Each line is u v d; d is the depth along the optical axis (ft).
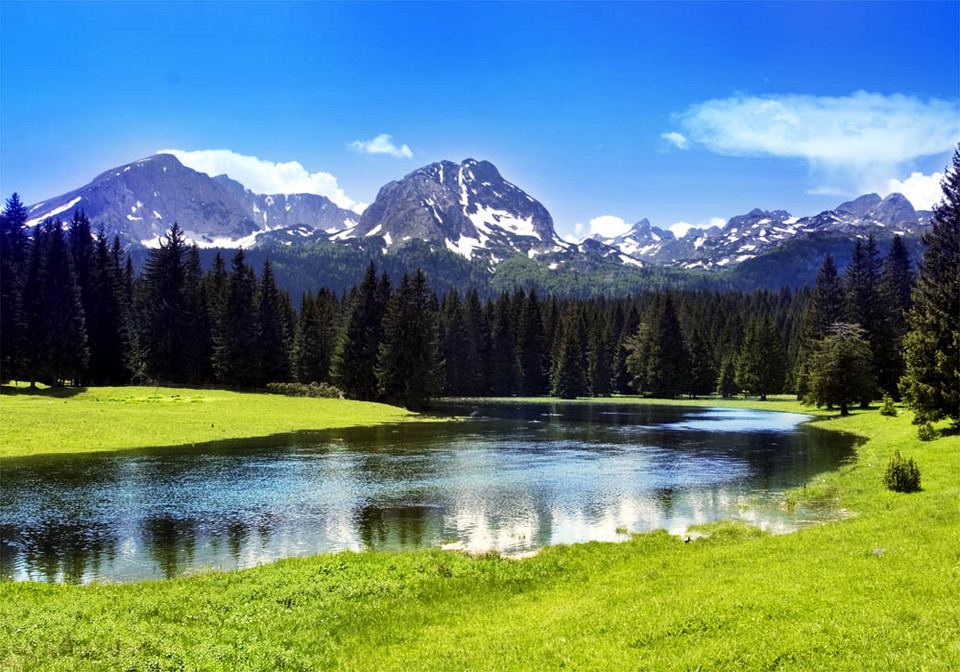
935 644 33.99
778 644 35.50
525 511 96.17
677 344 469.16
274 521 88.99
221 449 157.89
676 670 33.55
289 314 428.97
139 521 87.97
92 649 38.55
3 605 48.19
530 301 515.50
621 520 90.58
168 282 342.03
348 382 334.44
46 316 278.46
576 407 367.25
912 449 133.08
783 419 276.82
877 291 296.51
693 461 148.25
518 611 48.88
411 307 310.86
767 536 74.23
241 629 45.27
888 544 57.57
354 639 43.86
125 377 333.42
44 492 105.09
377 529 85.25
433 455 155.33
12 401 218.38
